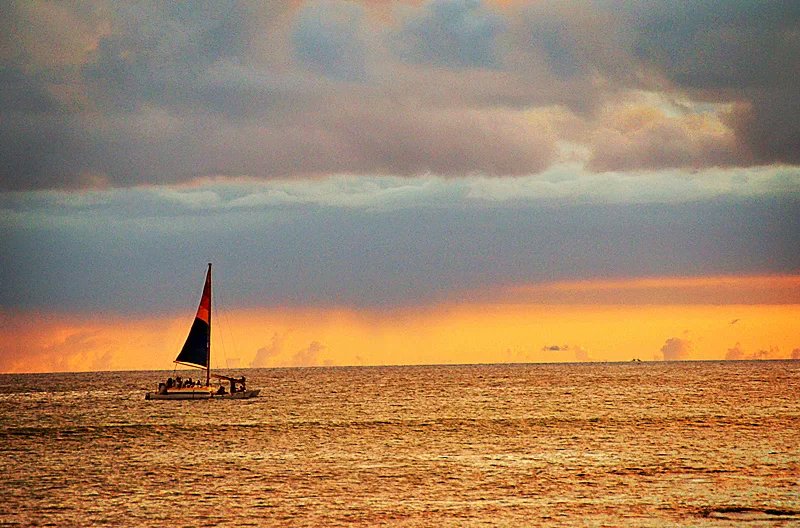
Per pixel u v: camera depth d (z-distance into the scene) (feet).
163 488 318.86
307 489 315.17
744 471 340.18
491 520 266.16
